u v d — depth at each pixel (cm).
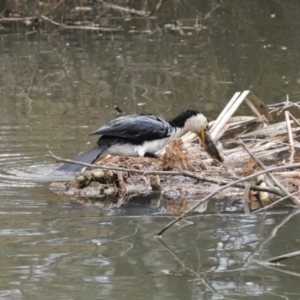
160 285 734
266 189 1021
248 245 851
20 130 1452
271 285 735
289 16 2888
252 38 2547
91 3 2966
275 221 944
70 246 846
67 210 993
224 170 1170
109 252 827
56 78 2000
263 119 1448
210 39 2544
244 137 1389
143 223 939
